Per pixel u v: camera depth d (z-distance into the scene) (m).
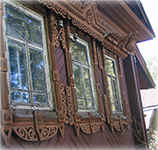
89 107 4.89
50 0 4.02
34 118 3.28
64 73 4.34
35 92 3.54
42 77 3.78
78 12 4.75
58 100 3.88
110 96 6.21
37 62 3.76
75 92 4.38
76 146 4.16
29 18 3.84
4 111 2.85
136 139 7.18
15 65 3.31
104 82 5.77
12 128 2.92
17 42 3.46
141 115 7.42
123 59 7.77
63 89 4.11
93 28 5.32
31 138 3.16
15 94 3.18
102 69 5.83
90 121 4.67
